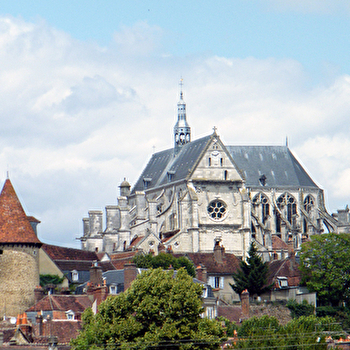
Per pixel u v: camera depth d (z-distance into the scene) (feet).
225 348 559.79
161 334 520.83
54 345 542.98
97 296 654.53
